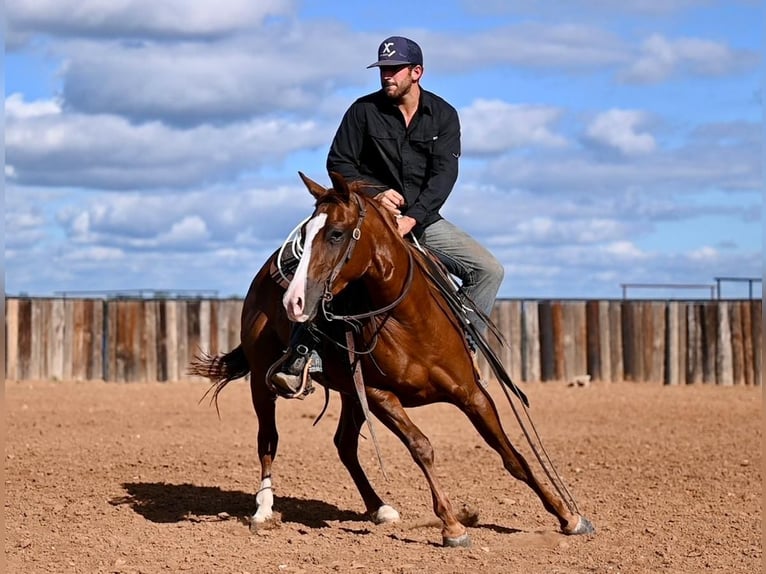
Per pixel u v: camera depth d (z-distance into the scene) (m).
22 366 24.89
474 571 8.26
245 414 19.80
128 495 11.41
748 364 25.06
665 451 14.98
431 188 9.52
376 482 12.46
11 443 15.26
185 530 9.77
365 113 9.71
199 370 10.94
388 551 8.94
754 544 9.20
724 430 17.55
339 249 8.30
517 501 11.27
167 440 15.96
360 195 8.71
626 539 9.39
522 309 25.55
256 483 12.30
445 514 9.00
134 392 23.11
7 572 8.30
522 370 25.56
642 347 25.42
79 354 25.14
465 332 9.30
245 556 8.78
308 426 18.19
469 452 14.91
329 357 9.16
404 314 8.69
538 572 8.23
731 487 11.99
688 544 9.19
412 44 9.53
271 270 10.10
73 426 17.52
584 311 25.50
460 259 9.94
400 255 8.70
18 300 24.83
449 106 9.77
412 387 8.87
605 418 19.28
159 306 25.30
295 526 10.02
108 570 8.38
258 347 10.16
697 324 25.27
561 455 14.65
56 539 9.34
